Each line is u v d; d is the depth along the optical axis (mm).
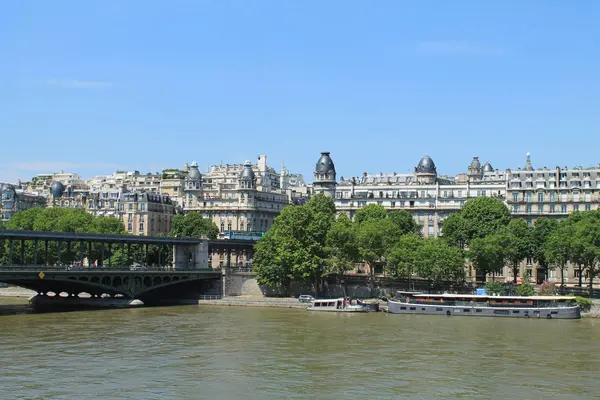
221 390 110062
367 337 157750
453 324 180875
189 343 148625
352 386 113062
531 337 159125
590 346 147500
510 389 112312
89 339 152375
